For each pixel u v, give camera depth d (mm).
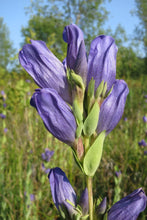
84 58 115
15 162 345
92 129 115
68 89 122
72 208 122
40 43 121
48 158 306
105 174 322
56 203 127
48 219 287
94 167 116
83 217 120
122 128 501
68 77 118
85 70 116
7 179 322
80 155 119
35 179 319
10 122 460
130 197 119
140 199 117
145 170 354
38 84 122
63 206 124
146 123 431
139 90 740
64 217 123
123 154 407
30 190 272
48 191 314
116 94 120
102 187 303
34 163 331
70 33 118
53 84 121
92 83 115
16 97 547
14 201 304
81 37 118
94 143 116
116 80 122
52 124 114
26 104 388
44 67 120
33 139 363
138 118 510
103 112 118
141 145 393
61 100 114
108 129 120
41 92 110
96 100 117
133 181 337
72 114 116
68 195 128
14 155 358
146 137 407
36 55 119
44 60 119
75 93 116
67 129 115
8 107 556
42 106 112
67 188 129
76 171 366
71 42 117
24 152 354
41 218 295
